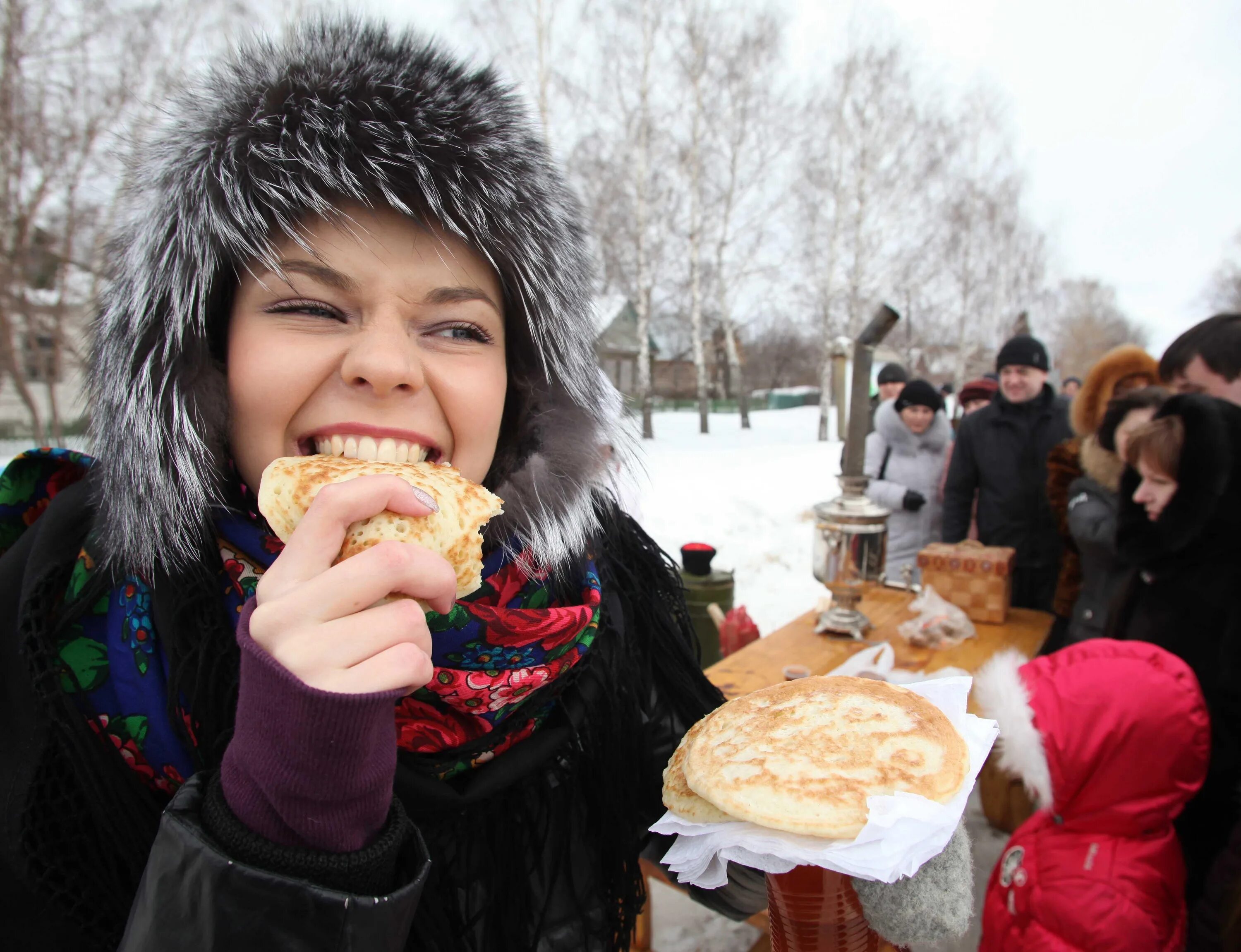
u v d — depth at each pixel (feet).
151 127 2.90
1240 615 5.34
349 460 2.43
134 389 2.64
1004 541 11.48
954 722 2.94
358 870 1.89
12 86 32.53
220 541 2.76
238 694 2.40
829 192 67.87
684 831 2.61
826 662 7.79
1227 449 5.41
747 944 7.09
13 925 2.38
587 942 3.25
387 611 1.93
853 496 8.66
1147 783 4.80
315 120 2.53
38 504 3.04
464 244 2.79
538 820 3.16
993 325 82.84
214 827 1.88
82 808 2.41
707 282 66.74
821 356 69.21
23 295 33.96
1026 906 5.03
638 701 3.56
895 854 2.20
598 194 56.65
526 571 3.25
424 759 2.81
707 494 30.32
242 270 2.60
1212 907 4.91
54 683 2.37
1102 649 5.25
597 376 3.64
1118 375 9.12
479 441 2.85
